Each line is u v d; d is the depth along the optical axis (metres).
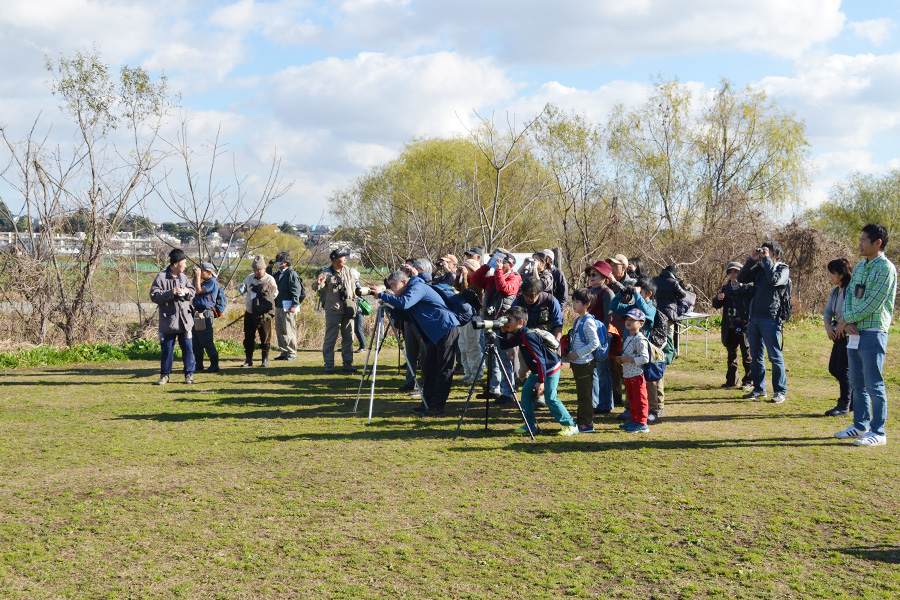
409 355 9.12
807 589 3.40
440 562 3.77
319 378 10.48
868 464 5.60
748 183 28.09
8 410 7.98
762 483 5.11
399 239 22.61
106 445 6.31
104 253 15.55
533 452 6.05
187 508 4.63
